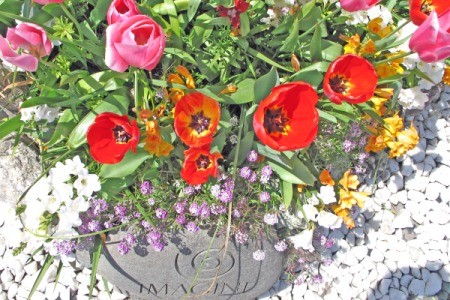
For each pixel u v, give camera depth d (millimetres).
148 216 984
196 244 1037
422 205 1320
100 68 1038
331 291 1260
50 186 918
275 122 779
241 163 999
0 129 910
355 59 767
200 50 979
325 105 951
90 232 1003
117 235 1034
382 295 1271
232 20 873
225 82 975
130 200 996
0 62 1046
